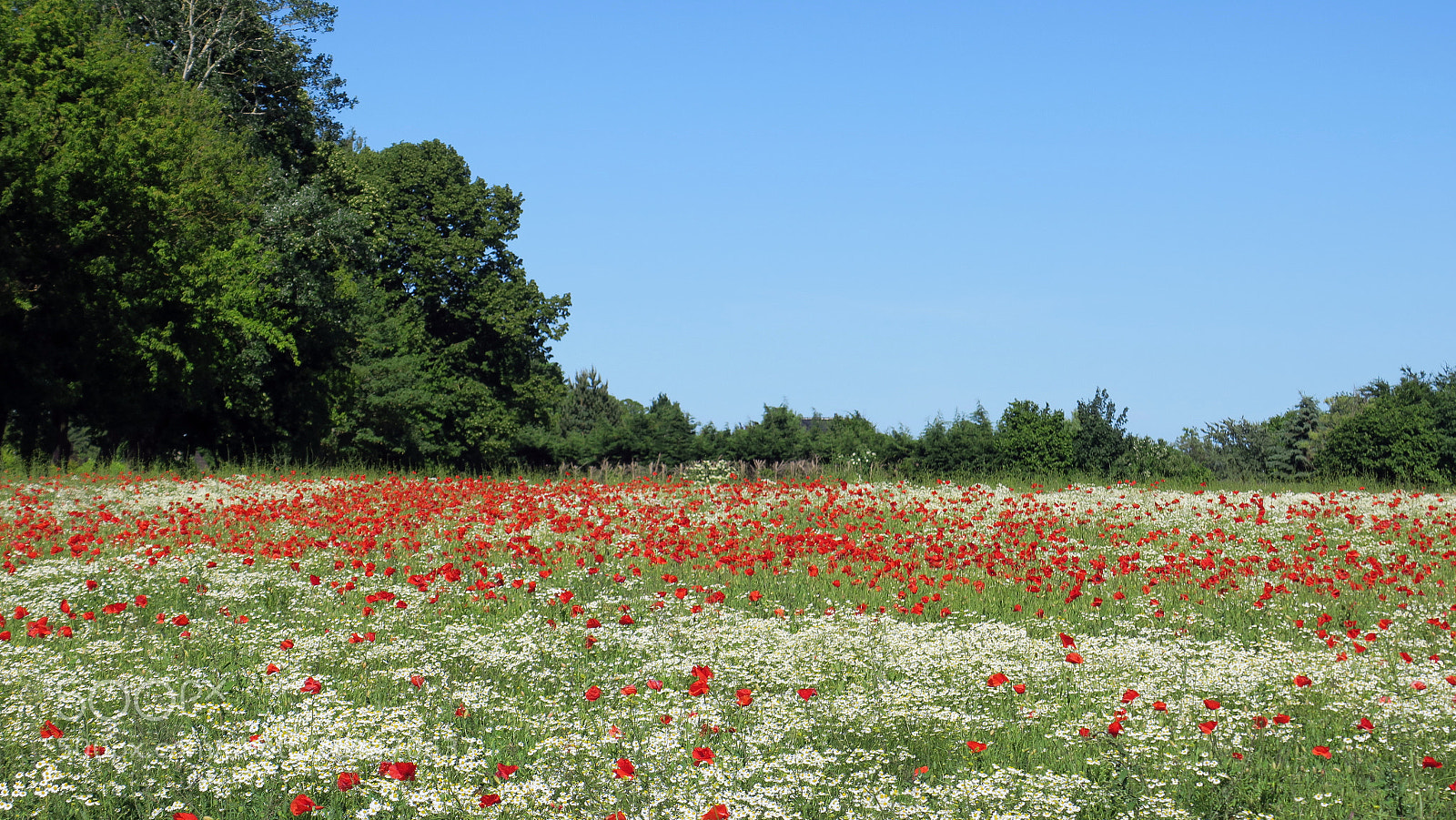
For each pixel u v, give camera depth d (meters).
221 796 5.92
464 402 49.75
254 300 34.16
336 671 8.69
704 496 19.45
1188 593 12.42
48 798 5.82
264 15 42.84
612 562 13.88
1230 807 5.98
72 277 29.66
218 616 10.47
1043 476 25.23
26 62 30.44
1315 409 44.75
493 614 10.98
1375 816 5.95
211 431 40.97
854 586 12.69
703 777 6.23
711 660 9.07
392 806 5.89
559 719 7.38
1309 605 11.79
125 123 30.88
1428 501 21.00
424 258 49.12
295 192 39.31
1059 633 10.58
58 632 9.62
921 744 7.19
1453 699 7.77
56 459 31.44
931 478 24.66
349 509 16.72
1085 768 6.79
